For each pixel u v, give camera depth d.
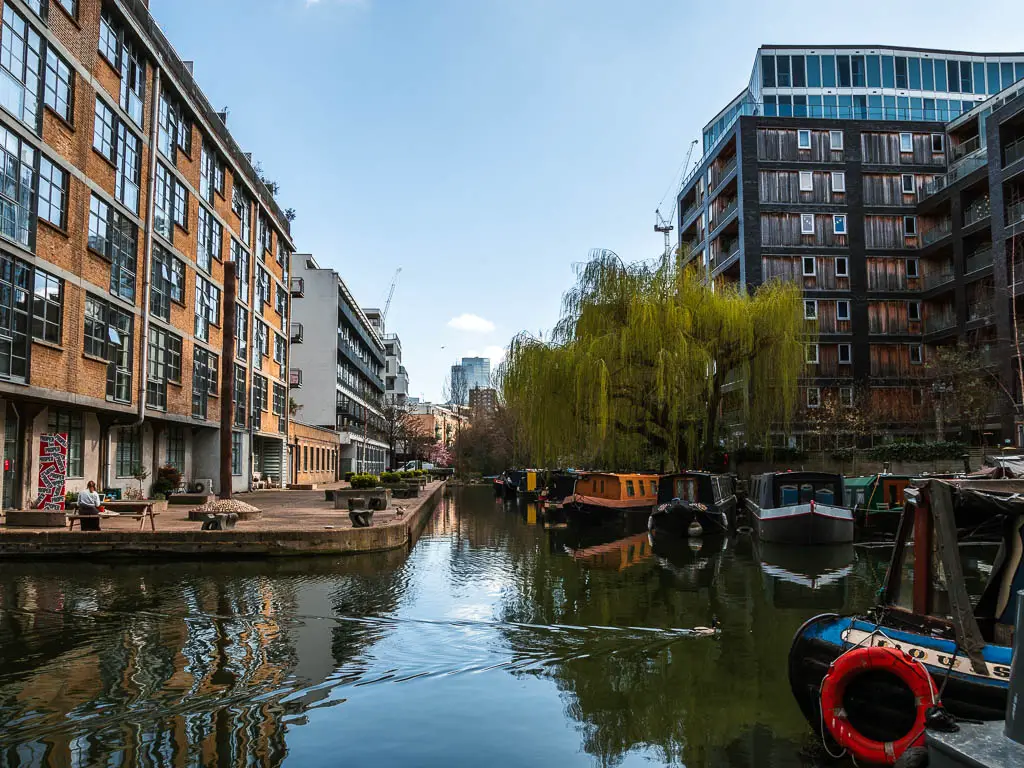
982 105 42.09
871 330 41.94
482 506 44.22
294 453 49.28
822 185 43.06
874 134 43.78
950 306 41.09
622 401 28.53
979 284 37.81
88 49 21.81
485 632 10.86
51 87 19.81
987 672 5.91
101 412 23.47
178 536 16.83
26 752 6.32
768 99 47.28
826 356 41.44
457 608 12.39
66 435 21.84
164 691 7.93
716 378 29.25
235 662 8.99
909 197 43.41
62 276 20.23
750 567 18.25
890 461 32.41
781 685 8.65
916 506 7.20
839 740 6.12
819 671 6.88
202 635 10.17
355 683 8.40
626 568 17.91
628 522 29.28
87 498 17.16
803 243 42.53
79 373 21.14
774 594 14.46
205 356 32.91
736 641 10.64
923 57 48.31
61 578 14.48
